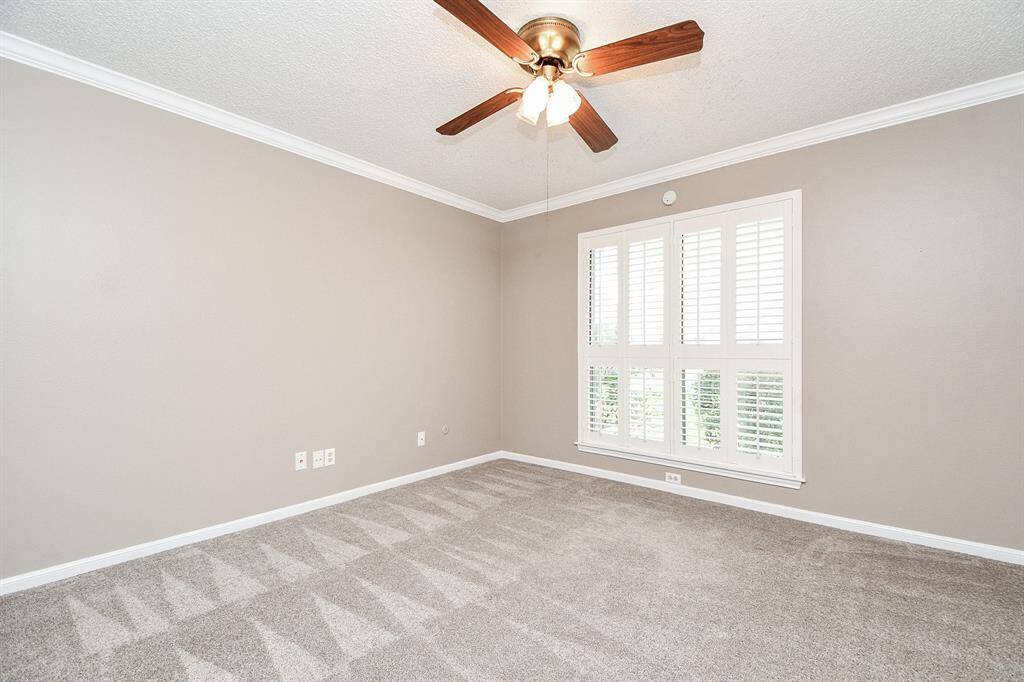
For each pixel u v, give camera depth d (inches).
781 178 115.6
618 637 67.3
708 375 126.4
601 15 72.0
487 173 137.9
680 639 66.9
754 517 114.1
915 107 97.7
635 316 141.2
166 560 90.7
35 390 81.0
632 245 142.1
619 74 87.4
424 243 149.6
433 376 152.1
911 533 99.0
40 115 81.7
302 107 101.0
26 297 80.4
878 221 103.3
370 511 118.6
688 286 130.3
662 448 134.8
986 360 92.1
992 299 91.7
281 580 83.0
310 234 120.0
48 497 82.1
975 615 72.5
